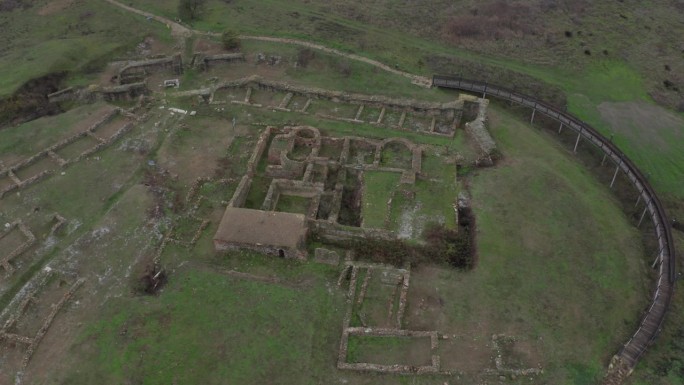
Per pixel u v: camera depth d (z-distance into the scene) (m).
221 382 31.34
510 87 58.00
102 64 59.72
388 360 32.53
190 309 35.28
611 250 39.34
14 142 48.97
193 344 33.25
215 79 57.72
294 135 48.41
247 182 44.56
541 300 35.91
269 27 66.31
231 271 37.81
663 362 32.94
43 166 46.59
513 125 51.81
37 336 33.38
